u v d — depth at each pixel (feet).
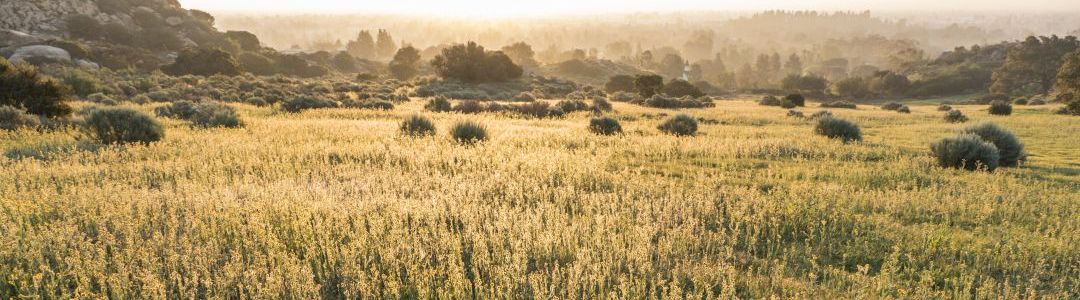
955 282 18.17
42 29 383.65
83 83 151.64
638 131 76.59
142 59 331.16
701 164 46.57
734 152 51.03
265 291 15.58
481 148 46.91
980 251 21.71
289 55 386.11
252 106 121.70
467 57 333.21
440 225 22.68
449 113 110.11
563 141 57.62
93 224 22.30
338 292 16.92
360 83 303.68
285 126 69.26
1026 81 382.42
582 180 35.09
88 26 384.88
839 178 39.83
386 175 34.53
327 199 26.68
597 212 25.93
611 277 17.92
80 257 17.93
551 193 31.37
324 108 115.75
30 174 31.71
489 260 18.66
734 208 27.07
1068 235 24.17
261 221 22.62
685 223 23.73
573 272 17.67
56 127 59.93
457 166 39.29
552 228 22.48
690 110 145.89
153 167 35.99
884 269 18.72
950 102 338.54
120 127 49.83
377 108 124.67
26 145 46.32
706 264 18.76
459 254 19.34
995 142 52.49
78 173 32.68
